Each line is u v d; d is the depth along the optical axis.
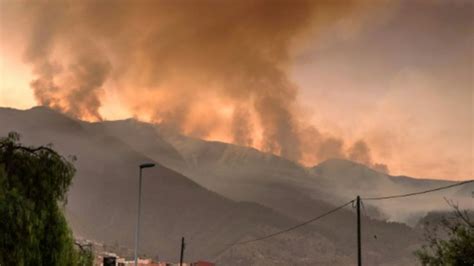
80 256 32.94
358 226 49.62
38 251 27.52
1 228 26.59
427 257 33.78
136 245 56.41
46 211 28.77
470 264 32.00
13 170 29.09
